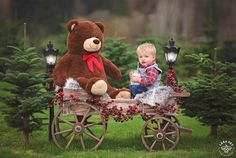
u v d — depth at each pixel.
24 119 5.96
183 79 10.46
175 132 5.79
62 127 6.88
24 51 6.13
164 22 24.23
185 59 10.39
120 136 6.61
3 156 5.57
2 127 6.88
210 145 6.14
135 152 5.75
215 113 6.34
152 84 5.88
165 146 6.07
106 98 5.94
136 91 6.02
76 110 5.77
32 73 5.99
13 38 11.31
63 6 25.39
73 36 6.02
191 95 6.37
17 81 5.89
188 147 6.05
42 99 5.87
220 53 10.97
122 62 8.36
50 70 6.17
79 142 6.17
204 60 6.60
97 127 7.02
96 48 5.97
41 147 5.95
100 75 6.00
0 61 7.04
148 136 5.81
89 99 5.75
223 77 6.45
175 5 24.80
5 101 5.93
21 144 6.09
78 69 5.94
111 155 5.59
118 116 5.76
